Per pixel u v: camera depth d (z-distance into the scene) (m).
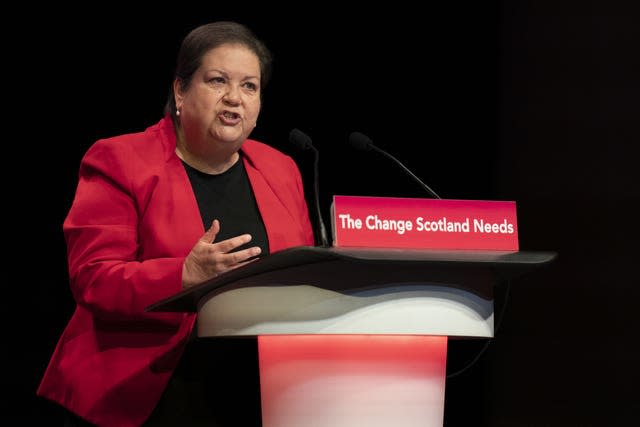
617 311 13.84
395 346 5.58
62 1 12.40
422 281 5.57
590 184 14.17
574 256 14.21
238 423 7.58
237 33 7.77
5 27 12.26
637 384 13.55
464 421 13.95
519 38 14.16
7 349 12.30
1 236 12.33
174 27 12.65
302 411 5.50
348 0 13.72
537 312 14.16
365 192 13.51
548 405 14.01
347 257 5.02
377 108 13.71
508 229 5.98
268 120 13.32
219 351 7.57
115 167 7.47
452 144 13.96
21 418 12.27
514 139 14.09
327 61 13.60
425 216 5.77
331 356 5.49
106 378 7.20
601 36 14.21
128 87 12.52
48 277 12.47
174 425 7.41
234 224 7.94
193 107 7.68
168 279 6.46
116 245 7.20
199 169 8.05
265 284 5.51
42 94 12.38
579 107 14.19
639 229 13.77
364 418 5.47
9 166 12.33
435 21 13.96
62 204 12.49
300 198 8.59
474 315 5.74
